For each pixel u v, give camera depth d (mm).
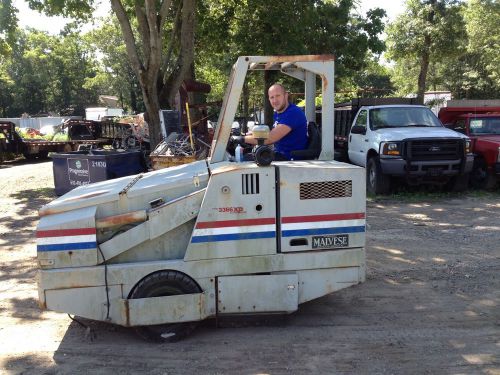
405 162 10508
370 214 9359
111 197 4262
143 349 4207
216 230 4188
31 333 4562
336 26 22984
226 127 4688
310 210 4266
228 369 3852
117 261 4262
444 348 4141
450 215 9188
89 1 16234
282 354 4070
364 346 4191
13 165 22297
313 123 5082
